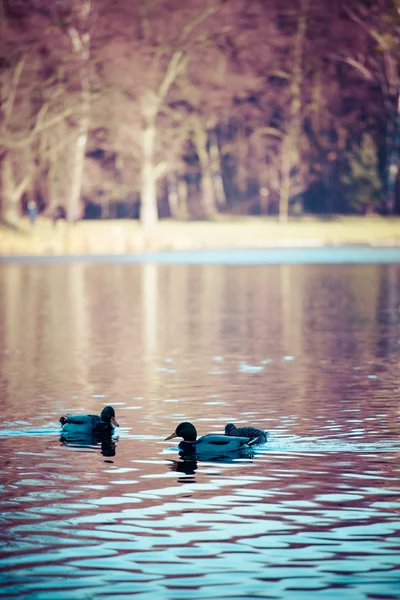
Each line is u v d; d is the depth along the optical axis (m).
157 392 19.03
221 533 10.23
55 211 97.31
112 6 86.88
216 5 89.25
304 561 9.45
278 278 51.12
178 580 9.03
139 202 111.38
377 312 34.47
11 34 81.69
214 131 107.69
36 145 89.31
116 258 72.50
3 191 85.88
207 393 18.83
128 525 10.52
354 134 104.38
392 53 96.19
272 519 10.67
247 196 114.38
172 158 95.19
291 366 22.39
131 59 87.25
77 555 9.66
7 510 11.07
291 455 13.48
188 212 112.38
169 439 14.19
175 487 11.92
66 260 70.38
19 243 80.19
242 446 13.84
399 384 19.66
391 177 101.06
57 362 23.39
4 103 83.25
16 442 14.55
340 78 101.00
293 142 98.06
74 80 86.31
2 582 9.02
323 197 112.19
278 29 96.81
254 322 31.84
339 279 50.09
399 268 58.38
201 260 68.94
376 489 11.73
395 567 9.29
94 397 18.52
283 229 93.62
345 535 10.15
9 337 28.45
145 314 34.69
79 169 90.56
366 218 98.31
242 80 92.62
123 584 8.95
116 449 14.02
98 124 90.12
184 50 90.00
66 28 87.56
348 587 8.85
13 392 19.16
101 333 29.27
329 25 96.25
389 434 14.77
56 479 12.34
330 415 16.36
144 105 90.50
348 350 25.00
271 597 8.65
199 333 29.08
